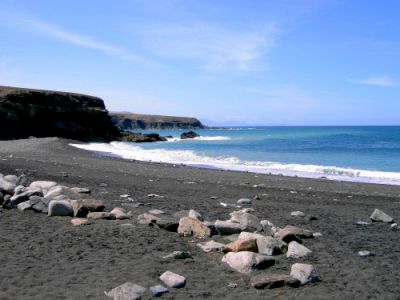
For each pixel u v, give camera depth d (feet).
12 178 46.26
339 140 288.10
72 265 22.85
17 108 248.11
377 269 24.18
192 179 76.54
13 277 20.71
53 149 144.05
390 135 369.30
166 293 19.24
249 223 31.07
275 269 23.40
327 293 20.07
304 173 102.17
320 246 29.04
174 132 637.30
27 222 32.45
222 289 20.18
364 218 42.09
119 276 21.26
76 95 305.73
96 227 31.40
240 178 82.02
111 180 66.08
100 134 302.45
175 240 28.91
